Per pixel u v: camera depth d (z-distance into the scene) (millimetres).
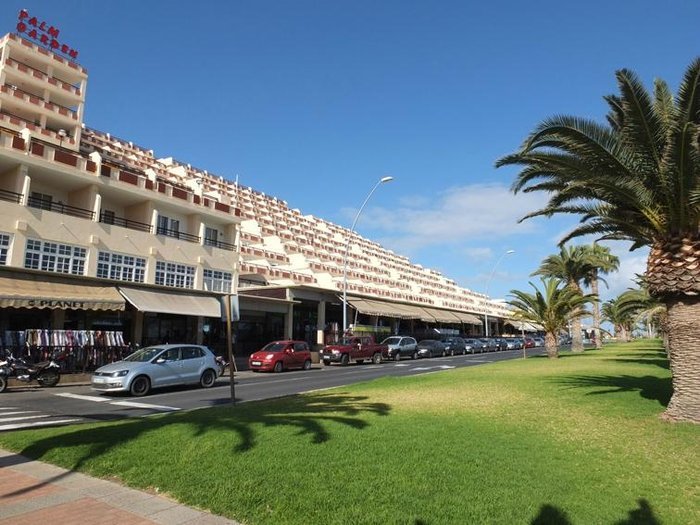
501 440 7918
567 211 13750
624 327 85750
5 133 25203
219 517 5066
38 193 26797
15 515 5145
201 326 32344
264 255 50250
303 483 5750
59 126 47344
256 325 37812
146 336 29312
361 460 6609
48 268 24188
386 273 78125
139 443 7625
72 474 6516
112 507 5359
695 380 9836
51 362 19328
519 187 13469
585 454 7176
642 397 12867
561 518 4855
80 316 26125
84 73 48844
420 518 4820
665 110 11148
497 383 16609
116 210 30641
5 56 43781
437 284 97438
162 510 5270
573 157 11766
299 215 90062
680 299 10359
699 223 10375
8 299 20672
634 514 5008
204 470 6289
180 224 33000
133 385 16438
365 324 52344
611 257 51469
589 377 18484
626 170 11016
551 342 34438
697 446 7727
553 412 10625
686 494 5598
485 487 5664
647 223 11500
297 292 41281
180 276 30578
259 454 6883
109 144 65188
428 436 8062
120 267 27328
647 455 7180
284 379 23016
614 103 12492
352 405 11672
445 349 48031
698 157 9859
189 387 19062
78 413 12773
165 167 69750
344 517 4859
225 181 81000
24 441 8156
